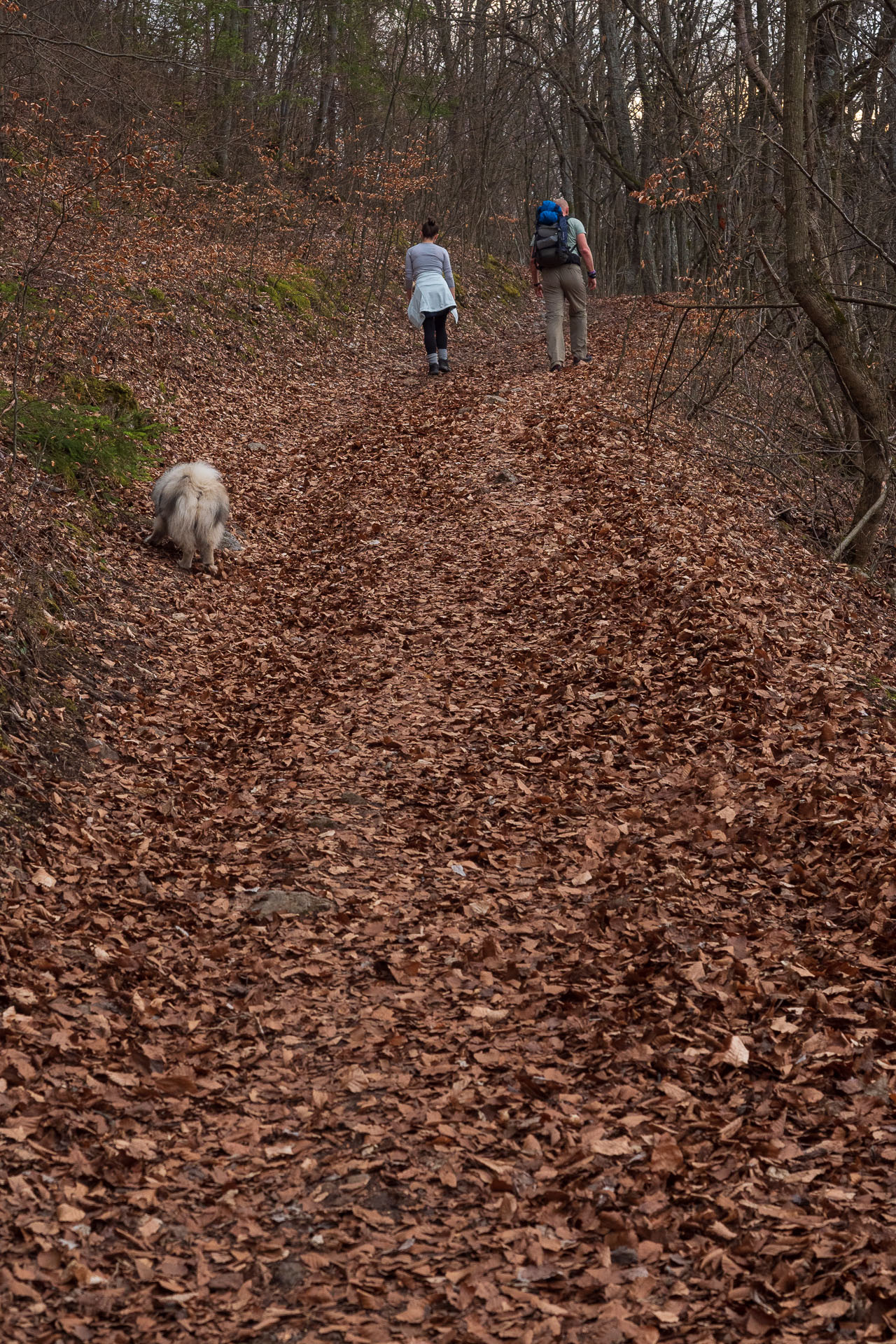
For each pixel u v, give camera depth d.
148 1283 2.83
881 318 11.80
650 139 25.02
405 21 23.03
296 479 10.89
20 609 6.23
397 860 5.00
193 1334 2.68
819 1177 3.05
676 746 5.70
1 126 13.92
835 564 8.88
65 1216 2.97
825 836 4.79
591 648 6.83
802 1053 3.56
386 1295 2.79
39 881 4.50
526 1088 3.52
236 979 4.17
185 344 12.97
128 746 5.89
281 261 17.77
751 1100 3.39
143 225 13.67
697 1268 2.80
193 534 8.19
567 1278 2.81
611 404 11.80
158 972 4.15
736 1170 3.10
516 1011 3.93
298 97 22.09
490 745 6.01
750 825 4.93
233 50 19.45
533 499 9.46
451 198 25.94
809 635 6.93
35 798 5.00
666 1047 3.68
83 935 4.26
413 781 5.68
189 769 5.83
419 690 6.68
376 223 22.75
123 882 4.71
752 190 14.61
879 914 4.22
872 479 9.22
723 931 4.29
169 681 6.77
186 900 4.66
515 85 29.20
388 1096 3.53
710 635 6.58
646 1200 3.03
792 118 8.88
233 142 20.33
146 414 10.59
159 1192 3.13
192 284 14.59
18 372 9.28
